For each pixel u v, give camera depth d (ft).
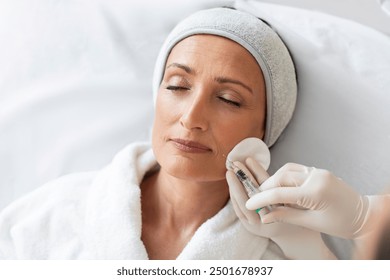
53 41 6.97
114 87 6.89
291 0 6.61
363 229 5.23
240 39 5.32
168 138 5.23
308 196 5.10
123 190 5.71
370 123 6.05
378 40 6.16
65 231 5.87
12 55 6.97
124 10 6.89
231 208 5.65
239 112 5.31
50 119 6.95
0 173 6.91
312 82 6.24
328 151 6.17
